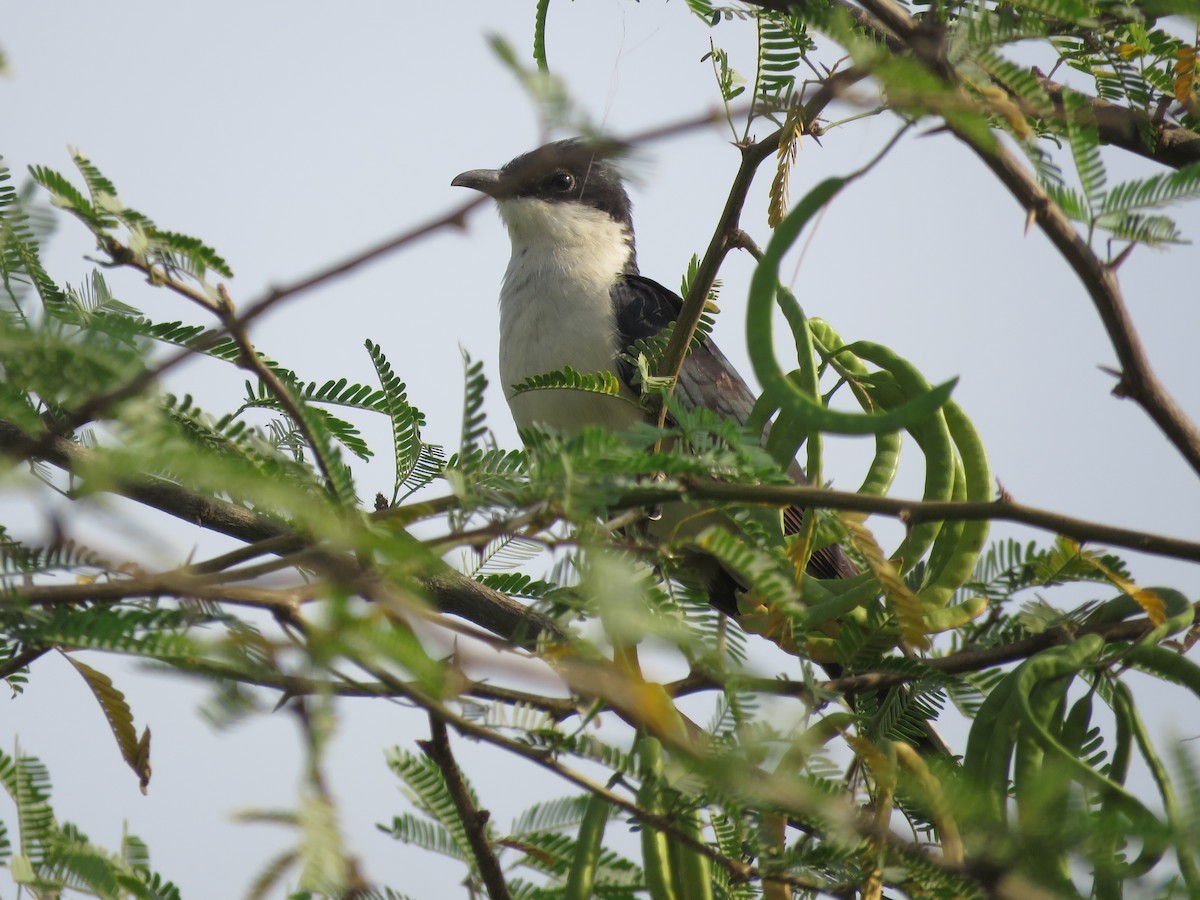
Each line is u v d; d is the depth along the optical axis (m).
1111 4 5.86
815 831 4.36
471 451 4.52
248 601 3.61
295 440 5.84
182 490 6.99
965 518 4.30
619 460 4.15
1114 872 3.63
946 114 3.75
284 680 3.43
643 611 3.79
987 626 6.05
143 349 3.87
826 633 6.32
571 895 4.62
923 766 4.51
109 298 4.64
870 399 6.80
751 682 4.38
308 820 3.04
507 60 3.03
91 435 4.63
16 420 3.83
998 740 4.65
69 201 4.32
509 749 4.16
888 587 5.06
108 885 4.43
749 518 4.95
